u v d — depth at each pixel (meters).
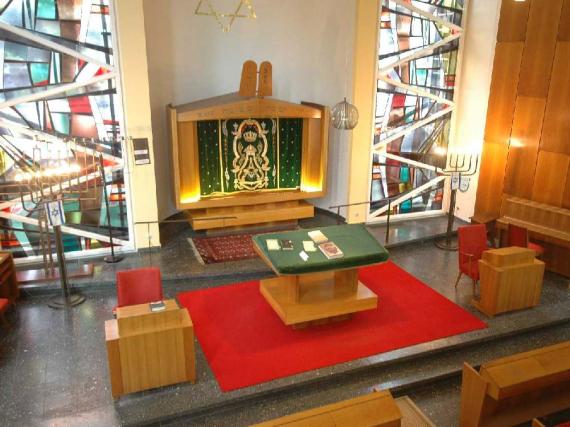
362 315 6.21
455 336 5.84
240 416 4.76
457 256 8.05
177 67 8.31
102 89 6.78
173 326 4.72
